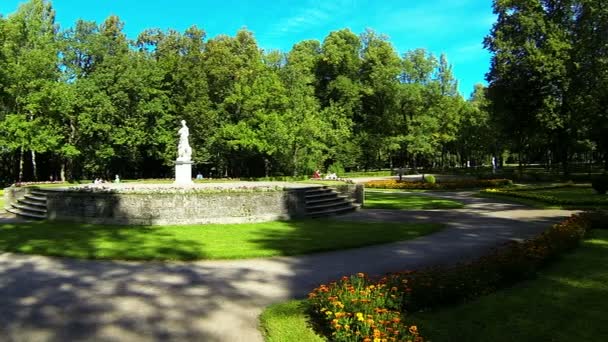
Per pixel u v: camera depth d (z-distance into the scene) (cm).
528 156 9088
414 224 1936
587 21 4091
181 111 5416
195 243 1493
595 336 715
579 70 4116
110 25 5800
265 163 6069
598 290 945
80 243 1498
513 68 4303
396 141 6619
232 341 711
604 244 1420
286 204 2134
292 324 762
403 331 650
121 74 5038
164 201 1955
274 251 1362
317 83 6631
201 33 6109
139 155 5566
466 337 710
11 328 763
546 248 1170
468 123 7000
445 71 7594
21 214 2259
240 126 5162
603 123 3941
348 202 2555
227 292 968
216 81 5644
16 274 1122
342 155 6525
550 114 4162
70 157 4897
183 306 875
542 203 2630
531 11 4356
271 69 5666
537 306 851
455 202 2947
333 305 729
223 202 2006
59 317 815
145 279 1073
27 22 4638
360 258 1295
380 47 6431
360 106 6594
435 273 916
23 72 4316
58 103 4431
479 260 1038
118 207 1973
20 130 4197
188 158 2934
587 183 4050
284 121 5262
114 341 709
